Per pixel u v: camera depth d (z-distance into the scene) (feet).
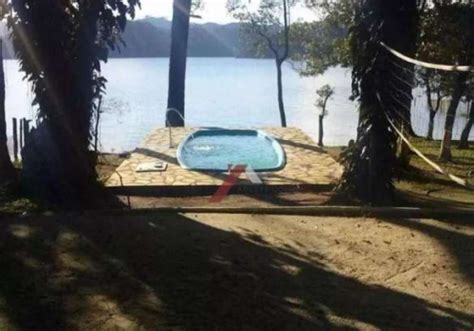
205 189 26.99
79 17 21.71
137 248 16.43
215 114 100.22
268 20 78.89
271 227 18.92
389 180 22.34
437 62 44.16
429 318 12.27
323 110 75.77
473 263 15.71
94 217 19.53
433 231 18.57
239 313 12.37
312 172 30.73
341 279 14.48
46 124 22.11
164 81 171.01
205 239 17.42
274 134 46.09
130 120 83.35
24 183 22.33
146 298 13.08
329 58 72.54
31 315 12.17
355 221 19.72
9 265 14.94
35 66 21.67
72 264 15.11
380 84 21.86
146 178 28.71
